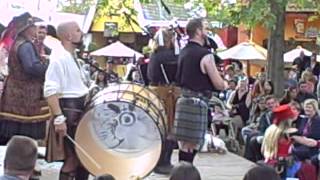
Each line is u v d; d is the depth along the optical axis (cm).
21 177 436
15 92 691
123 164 694
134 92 708
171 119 858
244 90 1639
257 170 427
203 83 748
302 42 2745
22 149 437
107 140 690
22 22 695
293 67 2172
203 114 750
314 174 957
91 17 2533
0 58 756
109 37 2889
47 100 657
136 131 700
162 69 875
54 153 664
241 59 2477
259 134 1246
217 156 1080
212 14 1638
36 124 700
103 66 2769
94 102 677
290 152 941
